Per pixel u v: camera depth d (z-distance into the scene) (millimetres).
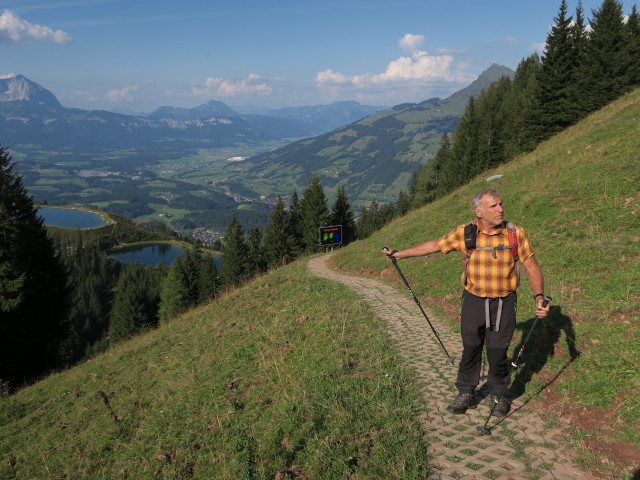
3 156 27703
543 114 37719
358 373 5910
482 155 55938
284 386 6453
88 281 140875
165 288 72875
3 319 25422
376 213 92688
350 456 3961
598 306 6094
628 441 3598
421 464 3627
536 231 11461
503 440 3926
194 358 10570
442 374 5648
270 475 4273
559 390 4605
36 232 28172
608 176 12102
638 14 36438
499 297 3936
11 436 10953
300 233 67125
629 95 27781
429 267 13500
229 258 67625
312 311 9852
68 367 24422
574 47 36344
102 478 6688
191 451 5941
